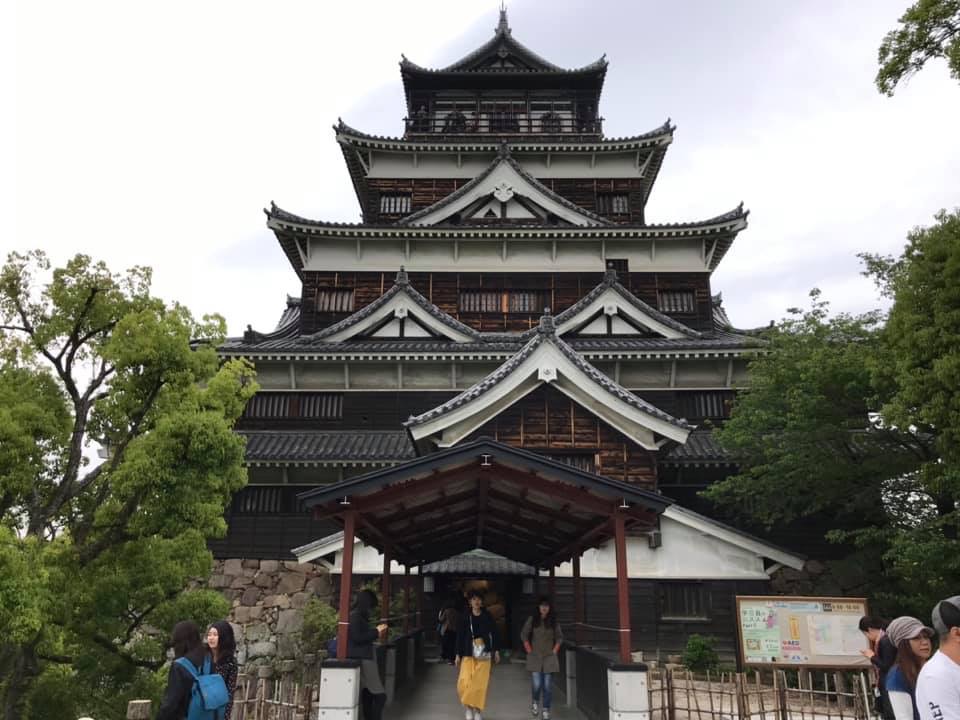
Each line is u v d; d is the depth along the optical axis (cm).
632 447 1988
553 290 3059
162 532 1186
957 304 1227
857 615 1467
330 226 2995
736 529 2003
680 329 2695
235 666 647
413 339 2719
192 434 1164
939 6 1043
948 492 1538
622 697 873
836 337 1920
